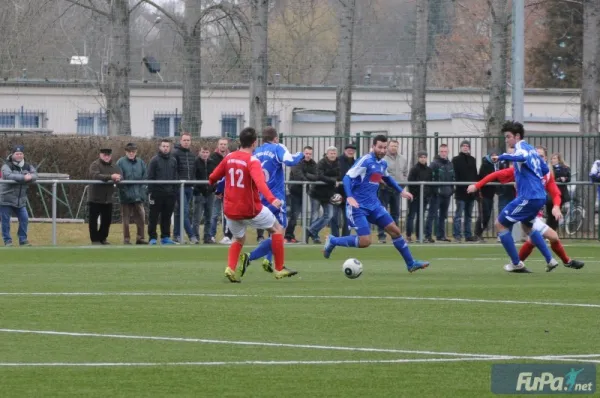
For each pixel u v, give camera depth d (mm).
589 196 65000
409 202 60812
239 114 95000
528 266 45500
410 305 30422
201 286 35594
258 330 25688
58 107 94438
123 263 46312
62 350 22922
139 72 104875
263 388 19312
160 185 57062
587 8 77312
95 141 76438
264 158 39344
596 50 77312
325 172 59156
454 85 116375
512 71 62812
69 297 32125
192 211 58312
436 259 50031
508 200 62344
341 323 26859
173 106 96000
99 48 100375
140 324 26562
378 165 40594
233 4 86125
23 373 20500
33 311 28859
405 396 18781
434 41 107562
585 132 77688
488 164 61375
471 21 117625
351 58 86562
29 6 91500
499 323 27000
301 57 123250
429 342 24109
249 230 65438
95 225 57188
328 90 98438
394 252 53969
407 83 107688
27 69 97438
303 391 19109
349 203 40469
